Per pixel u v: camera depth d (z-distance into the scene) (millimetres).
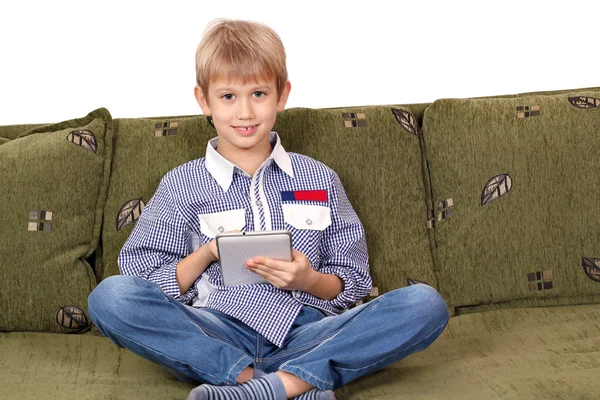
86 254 1700
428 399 1227
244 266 1409
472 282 1720
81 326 1648
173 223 1557
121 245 1702
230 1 2158
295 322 1454
